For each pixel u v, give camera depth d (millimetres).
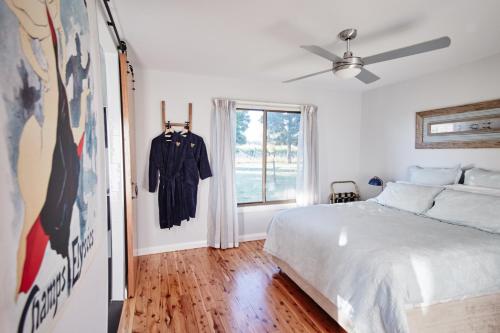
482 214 2135
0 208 402
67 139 704
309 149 3965
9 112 433
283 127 4008
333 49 2436
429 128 3217
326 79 3578
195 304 2227
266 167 3938
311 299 2328
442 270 1579
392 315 1419
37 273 514
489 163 2635
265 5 1710
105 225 1218
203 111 3441
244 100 3604
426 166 3273
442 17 1864
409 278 1508
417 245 1757
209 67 3072
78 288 783
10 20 440
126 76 2137
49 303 568
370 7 1731
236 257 3223
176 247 3424
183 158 3318
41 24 559
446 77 3041
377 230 2074
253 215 3830
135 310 2129
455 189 2619
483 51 2510
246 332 1896
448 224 2271
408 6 1721
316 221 2359
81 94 844
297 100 3953
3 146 414
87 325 885
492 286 1657
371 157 4168
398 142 3678
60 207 642
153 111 3219
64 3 705
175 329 1917
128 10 1774
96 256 1025
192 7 1740
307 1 1664
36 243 514
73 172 749
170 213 3254
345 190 4395
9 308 416
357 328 1529
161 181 3238
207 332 1890
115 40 1919
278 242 2672
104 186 1188
